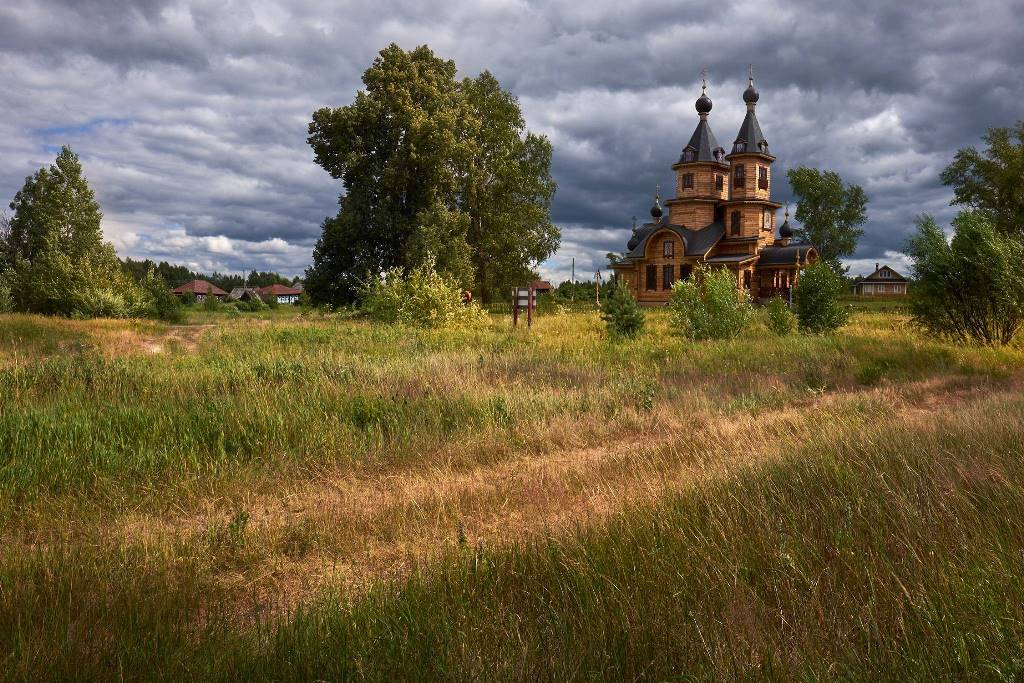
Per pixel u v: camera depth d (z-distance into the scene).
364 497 6.14
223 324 33.09
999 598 2.94
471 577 3.73
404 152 45.50
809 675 2.52
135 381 10.73
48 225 42.69
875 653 2.65
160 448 7.22
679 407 9.95
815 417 8.41
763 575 3.44
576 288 77.31
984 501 4.32
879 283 98.75
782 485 5.07
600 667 2.72
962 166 56.88
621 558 3.79
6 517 5.39
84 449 6.93
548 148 52.41
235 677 2.85
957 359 13.59
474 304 29.41
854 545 3.73
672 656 2.74
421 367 12.75
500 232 51.31
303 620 3.32
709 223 62.88
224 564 4.59
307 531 5.17
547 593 3.50
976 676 2.43
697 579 3.45
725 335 20.45
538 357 15.33
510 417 9.00
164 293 41.66
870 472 5.09
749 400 10.41
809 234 74.06
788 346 16.52
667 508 4.72
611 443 8.09
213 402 8.84
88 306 35.69
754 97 61.12
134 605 3.60
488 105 51.84
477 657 2.76
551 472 6.74
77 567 4.15
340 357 14.20
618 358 15.55
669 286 61.56
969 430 6.23
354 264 46.56
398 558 4.63
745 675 2.54
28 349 17.11
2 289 35.72
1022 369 12.48
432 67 48.69
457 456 7.40
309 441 7.63
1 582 3.83
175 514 5.71
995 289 16.16
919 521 3.93
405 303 27.98
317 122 46.66
